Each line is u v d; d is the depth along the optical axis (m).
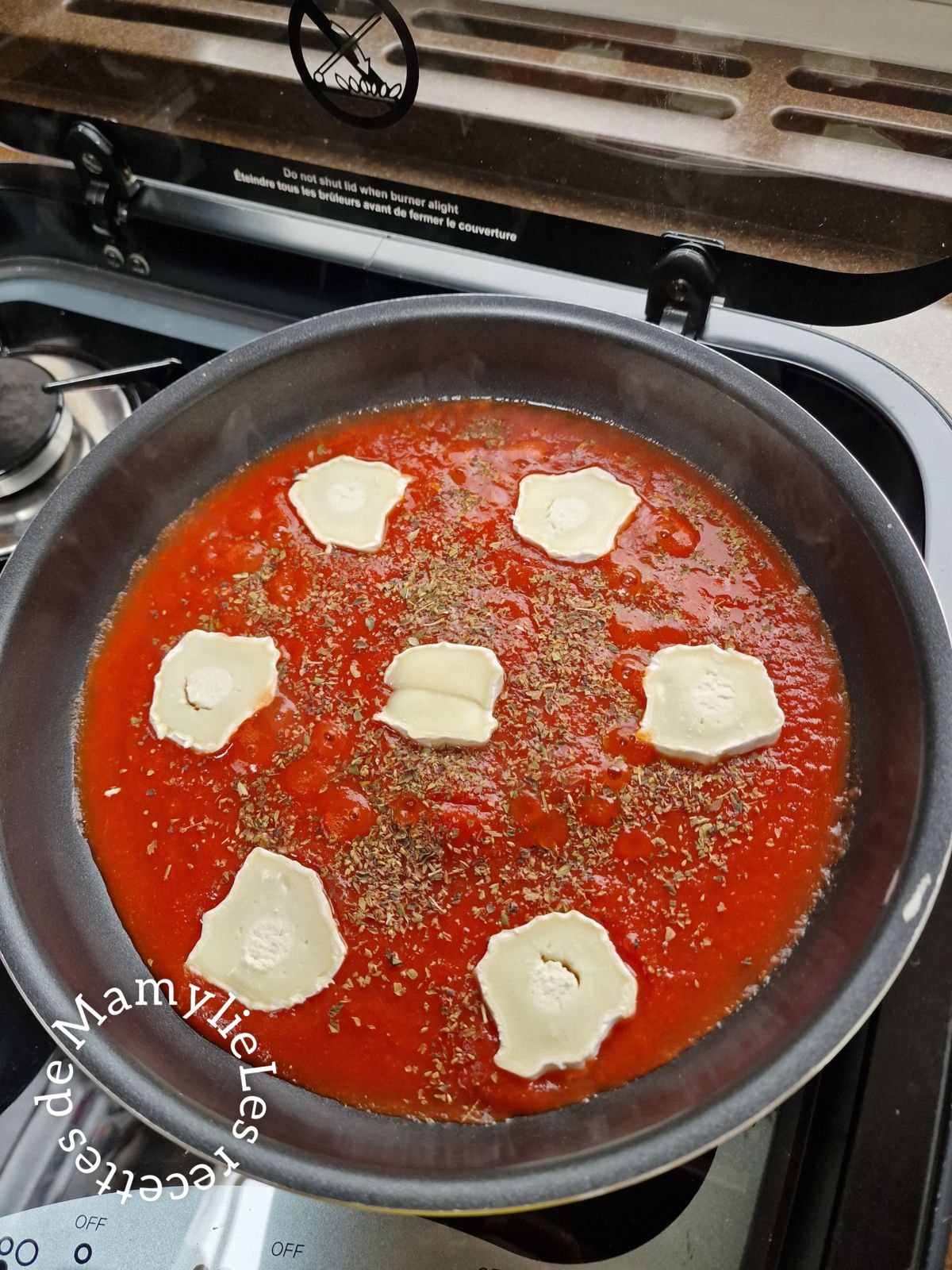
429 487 0.36
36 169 0.42
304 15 0.31
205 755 0.31
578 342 0.34
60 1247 0.25
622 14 0.29
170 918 0.29
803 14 0.27
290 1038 0.27
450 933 0.28
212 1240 0.25
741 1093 0.22
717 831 0.29
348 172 0.37
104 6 0.34
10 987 0.29
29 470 0.37
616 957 0.27
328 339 0.34
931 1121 0.25
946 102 0.28
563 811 0.29
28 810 0.29
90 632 0.33
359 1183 0.21
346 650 0.32
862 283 0.33
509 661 0.31
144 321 0.42
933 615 0.27
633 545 0.34
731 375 0.32
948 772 0.25
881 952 0.23
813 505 0.32
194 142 0.38
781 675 0.31
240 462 0.36
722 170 0.31
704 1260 0.25
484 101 0.32
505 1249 0.25
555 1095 0.26
